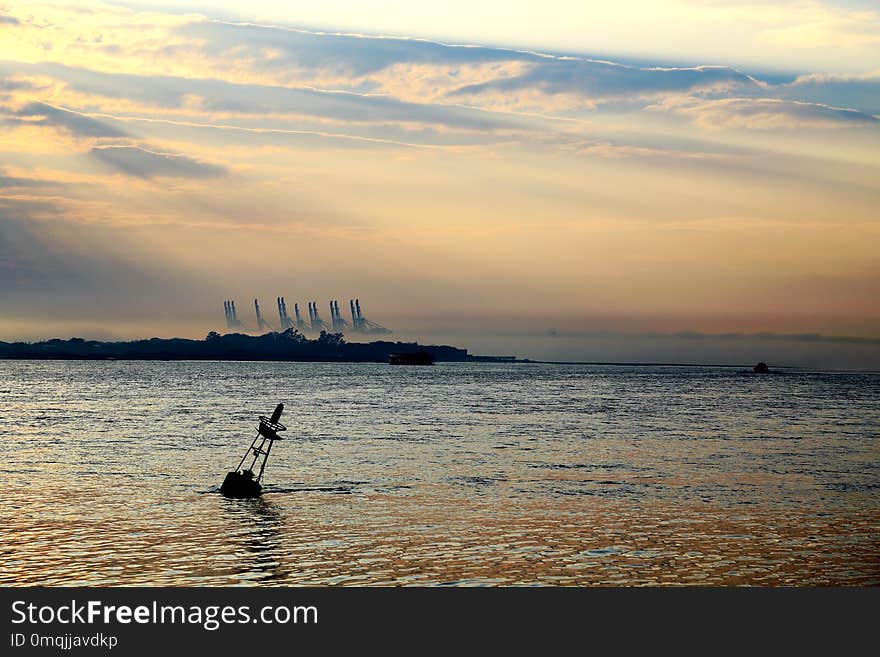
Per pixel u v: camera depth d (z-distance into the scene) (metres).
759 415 114.38
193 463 55.88
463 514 38.44
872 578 29.33
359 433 80.88
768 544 33.41
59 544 31.97
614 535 34.53
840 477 52.28
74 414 106.06
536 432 83.38
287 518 37.16
